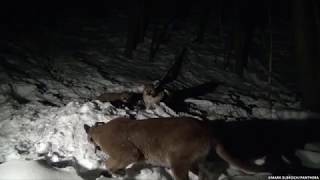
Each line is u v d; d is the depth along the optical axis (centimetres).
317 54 1048
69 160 705
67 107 865
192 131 629
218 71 1308
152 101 890
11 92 1052
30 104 984
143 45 1428
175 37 1499
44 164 650
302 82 1070
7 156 748
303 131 941
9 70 1171
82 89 1091
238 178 691
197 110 998
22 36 1423
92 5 1747
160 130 649
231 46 1395
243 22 1297
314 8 1038
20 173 622
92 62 1290
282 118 1000
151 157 664
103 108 829
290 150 830
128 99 937
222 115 985
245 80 1274
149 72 1253
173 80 1212
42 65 1245
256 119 982
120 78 1181
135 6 1359
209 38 1520
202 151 628
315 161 788
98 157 712
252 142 855
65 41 1435
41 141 762
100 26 1571
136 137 662
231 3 1714
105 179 654
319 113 1031
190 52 1405
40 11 1650
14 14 1593
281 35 1574
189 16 1672
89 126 748
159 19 1623
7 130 855
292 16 1072
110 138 671
